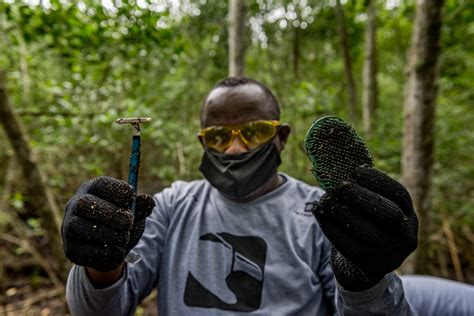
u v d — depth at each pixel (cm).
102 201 82
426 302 216
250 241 133
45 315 356
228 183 138
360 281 83
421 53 262
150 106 367
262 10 439
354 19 588
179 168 361
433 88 265
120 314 117
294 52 496
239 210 139
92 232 80
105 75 344
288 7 471
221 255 132
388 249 76
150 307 355
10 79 358
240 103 140
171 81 381
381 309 87
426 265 284
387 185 78
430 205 278
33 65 359
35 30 302
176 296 130
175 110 386
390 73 746
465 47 519
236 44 289
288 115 346
